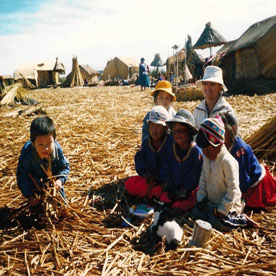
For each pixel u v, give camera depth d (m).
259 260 2.51
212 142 2.89
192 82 21.78
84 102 14.90
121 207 3.63
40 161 3.33
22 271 2.50
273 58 16.36
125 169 4.76
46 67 47.22
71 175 4.61
